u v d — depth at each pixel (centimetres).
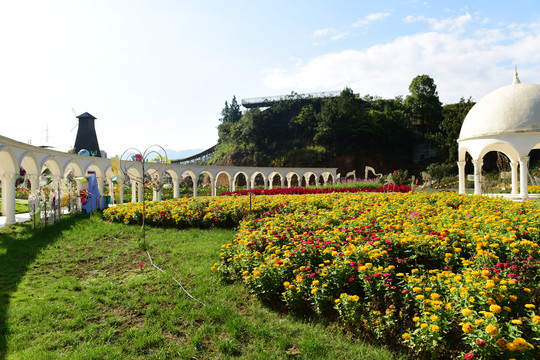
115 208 1338
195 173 3206
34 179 1511
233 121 8825
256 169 3859
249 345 408
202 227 1138
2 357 379
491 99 1585
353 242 592
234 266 612
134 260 757
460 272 492
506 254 489
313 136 6334
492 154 4512
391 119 5847
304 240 620
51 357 378
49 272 685
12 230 1173
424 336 346
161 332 436
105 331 439
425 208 915
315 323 457
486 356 308
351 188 2281
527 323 349
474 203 1003
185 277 621
